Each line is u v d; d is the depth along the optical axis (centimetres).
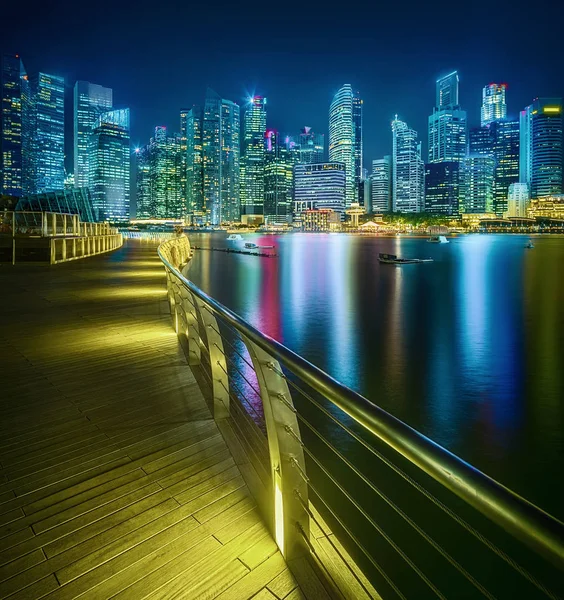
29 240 2231
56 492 323
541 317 2764
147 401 498
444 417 1258
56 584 240
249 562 247
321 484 880
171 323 922
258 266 6394
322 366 1714
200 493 317
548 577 679
